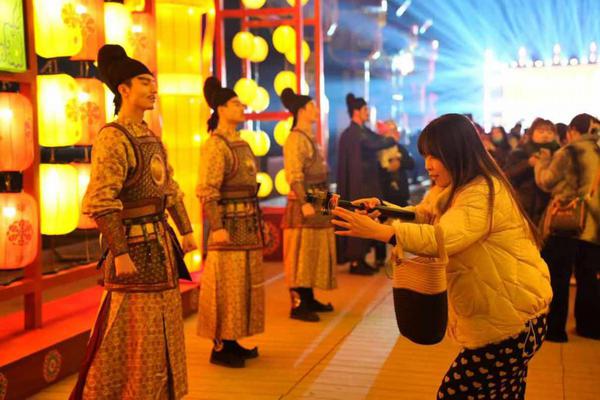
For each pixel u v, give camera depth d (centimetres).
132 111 320
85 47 484
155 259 318
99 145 307
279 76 824
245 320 460
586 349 497
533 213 645
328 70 1358
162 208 326
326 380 429
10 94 413
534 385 421
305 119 571
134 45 576
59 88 453
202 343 510
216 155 446
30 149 425
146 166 315
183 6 647
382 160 819
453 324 256
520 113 1257
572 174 494
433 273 234
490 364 249
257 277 466
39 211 446
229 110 452
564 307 512
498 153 817
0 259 414
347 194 797
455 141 248
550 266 508
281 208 857
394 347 500
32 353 395
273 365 459
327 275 588
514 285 245
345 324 565
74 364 434
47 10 444
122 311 315
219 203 457
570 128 503
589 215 495
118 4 543
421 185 1452
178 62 649
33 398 392
